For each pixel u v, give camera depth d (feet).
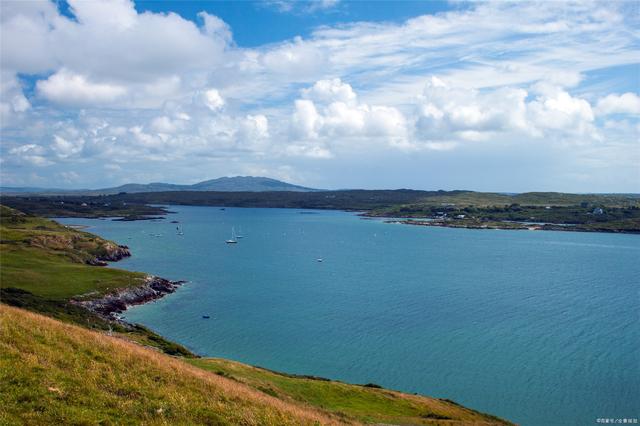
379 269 591.78
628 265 634.84
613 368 255.50
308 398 156.04
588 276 546.67
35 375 76.89
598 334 313.94
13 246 486.38
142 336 276.82
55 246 550.36
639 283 503.61
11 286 334.65
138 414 75.72
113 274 418.92
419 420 153.79
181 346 278.46
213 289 453.99
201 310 371.35
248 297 421.59
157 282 437.58
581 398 221.25
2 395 68.74
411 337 307.17
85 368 85.92
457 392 226.99
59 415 68.03
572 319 351.46
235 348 284.61
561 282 507.30
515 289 466.70
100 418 70.79
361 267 606.96
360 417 142.92
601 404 215.51
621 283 503.20
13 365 77.77
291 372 248.73
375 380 240.12
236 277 522.47
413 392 226.58
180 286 462.60
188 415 80.79
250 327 327.67
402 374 247.50
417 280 515.50
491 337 306.96
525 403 216.13
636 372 250.37
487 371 251.39
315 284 487.61
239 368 173.68
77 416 69.10
